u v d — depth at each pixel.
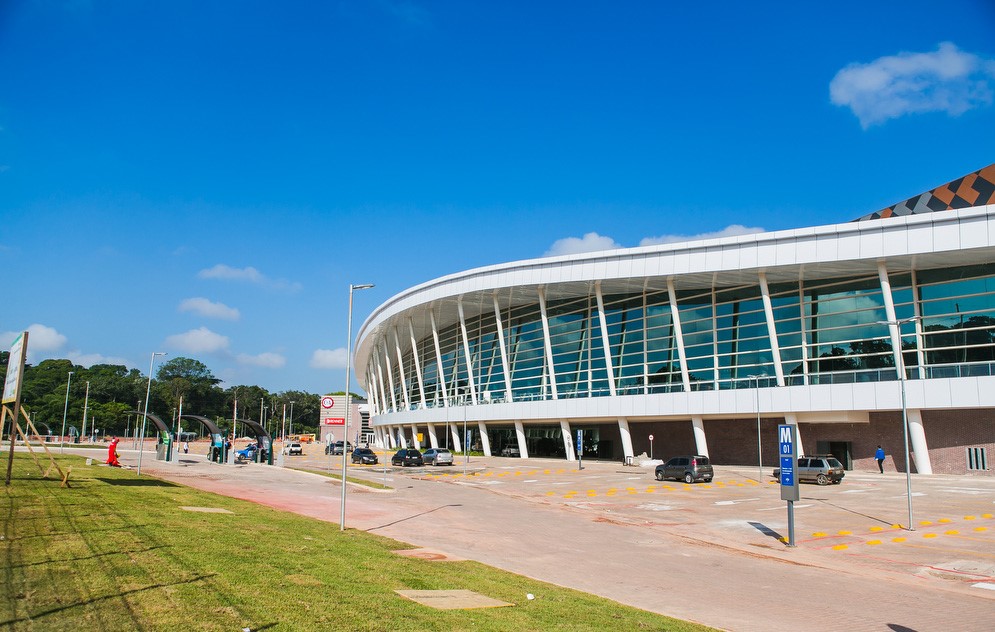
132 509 17.30
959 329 47.88
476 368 80.12
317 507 25.16
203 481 33.50
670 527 25.00
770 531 24.17
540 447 75.12
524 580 14.05
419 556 15.95
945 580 17.16
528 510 28.42
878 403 46.88
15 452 51.19
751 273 53.00
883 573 17.86
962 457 45.25
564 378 67.88
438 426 84.31
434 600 11.09
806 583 16.22
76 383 145.88
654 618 11.54
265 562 12.29
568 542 20.69
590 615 11.16
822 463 39.38
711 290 60.06
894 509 29.16
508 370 69.44
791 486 21.53
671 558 18.91
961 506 29.77
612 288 62.06
